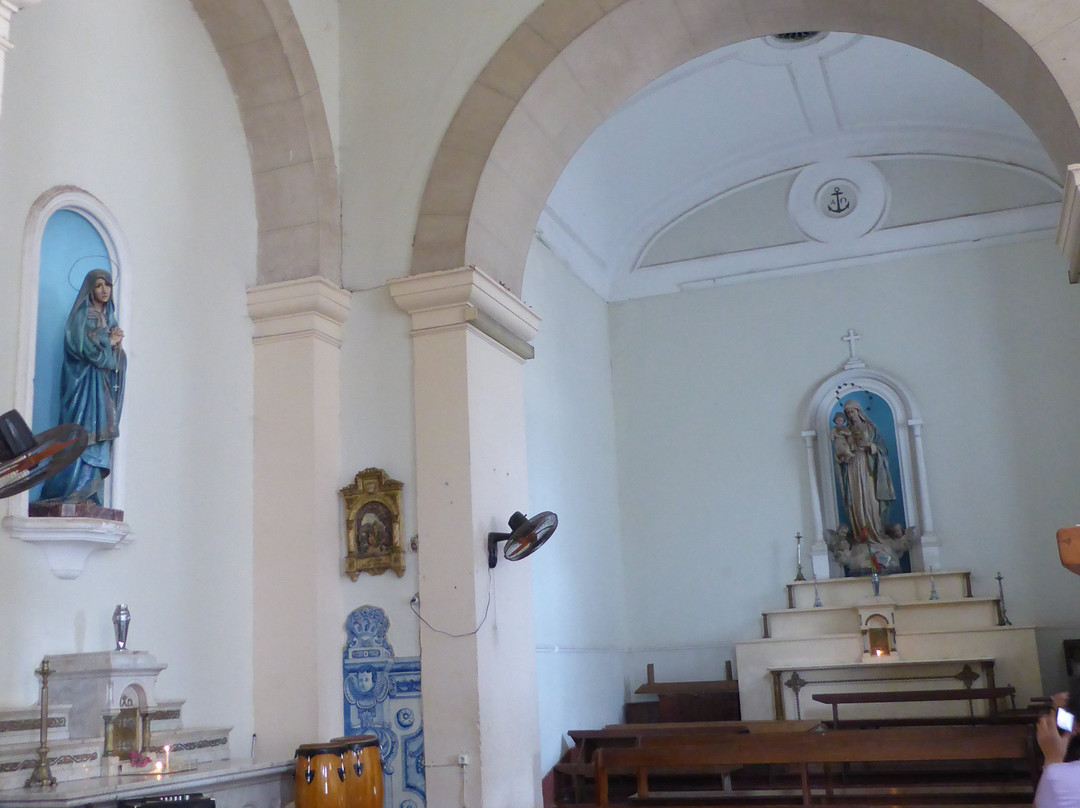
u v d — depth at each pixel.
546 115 6.75
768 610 11.69
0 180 4.87
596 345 12.31
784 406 12.13
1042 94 5.62
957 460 11.48
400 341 6.42
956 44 6.19
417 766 5.88
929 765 9.47
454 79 6.66
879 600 10.80
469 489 6.08
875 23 6.61
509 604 6.37
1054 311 11.45
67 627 4.96
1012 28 5.47
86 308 5.13
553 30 6.54
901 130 11.90
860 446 11.59
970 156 11.88
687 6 6.55
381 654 6.08
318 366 6.33
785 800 7.95
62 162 5.23
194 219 6.11
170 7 6.12
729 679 11.41
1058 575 11.01
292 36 6.42
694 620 11.99
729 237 12.56
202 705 5.70
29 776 4.33
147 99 5.86
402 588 6.12
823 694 9.91
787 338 12.26
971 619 10.55
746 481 12.11
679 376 12.52
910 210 12.03
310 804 5.02
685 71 10.52
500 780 5.95
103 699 4.80
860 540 11.48
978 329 11.65
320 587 6.07
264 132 6.56
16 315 4.87
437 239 6.45
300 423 6.25
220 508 6.02
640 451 12.50
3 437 3.45
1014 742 6.41
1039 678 9.91
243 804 4.99
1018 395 11.42
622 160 11.48
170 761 4.98
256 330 6.44
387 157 6.70
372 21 6.93
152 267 5.76
